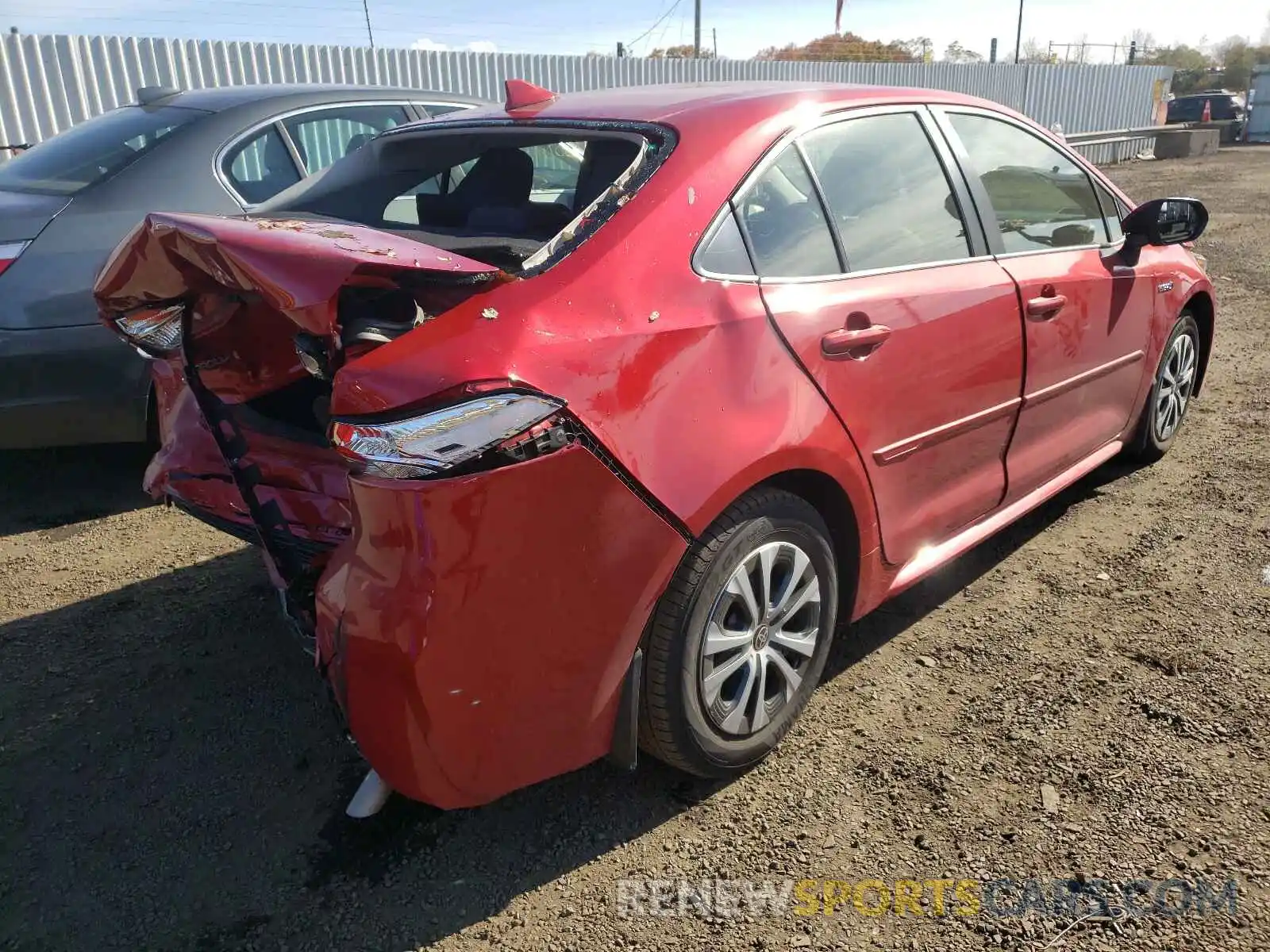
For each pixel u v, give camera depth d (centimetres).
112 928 220
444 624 192
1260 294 833
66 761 276
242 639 339
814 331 252
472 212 295
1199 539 388
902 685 300
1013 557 382
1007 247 332
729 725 251
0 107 1138
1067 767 260
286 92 510
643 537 215
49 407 412
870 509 275
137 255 237
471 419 190
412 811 255
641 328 219
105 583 380
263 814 255
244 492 263
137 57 1231
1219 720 276
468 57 1577
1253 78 3219
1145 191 1595
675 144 253
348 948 214
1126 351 396
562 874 233
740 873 231
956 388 298
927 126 317
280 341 260
